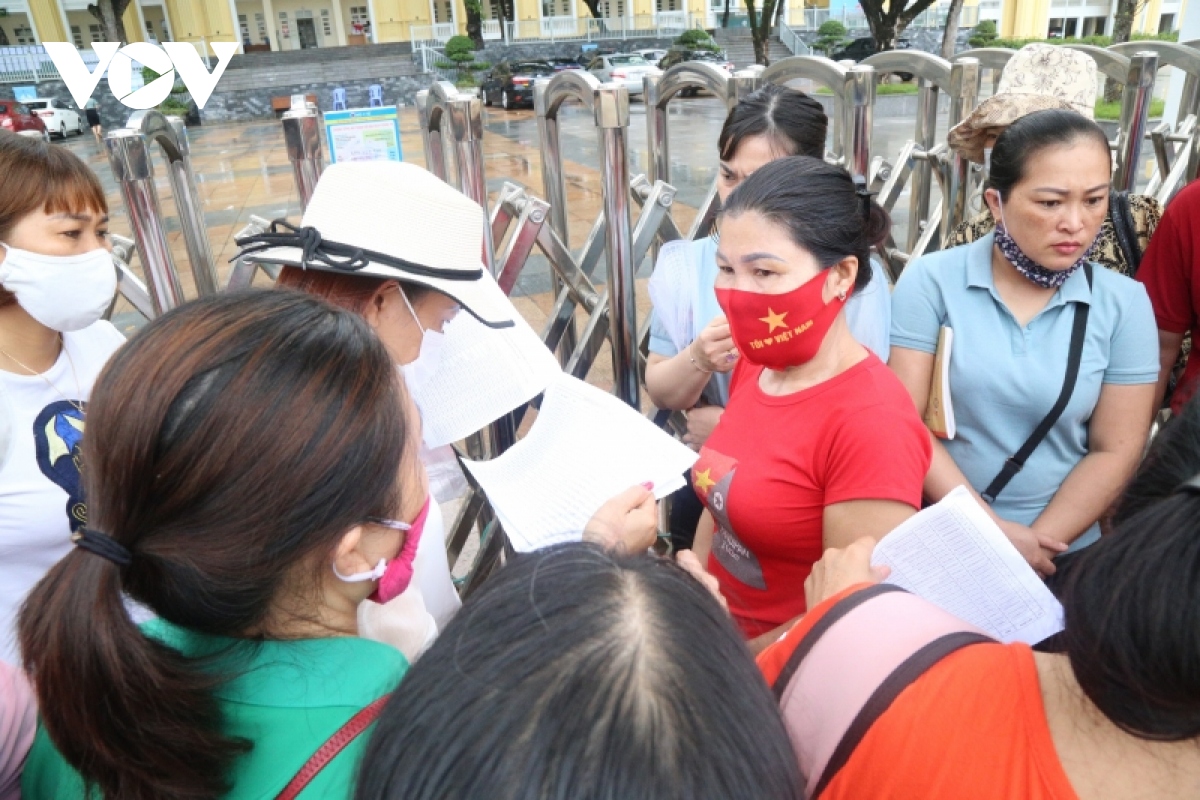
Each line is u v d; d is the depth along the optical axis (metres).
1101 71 2.90
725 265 1.44
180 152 2.10
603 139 2.11
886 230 1.52
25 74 25.95
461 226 1.46
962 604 1.24
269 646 0.87
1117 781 0.73
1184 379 2.10
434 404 1.69
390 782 0.65
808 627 0.94
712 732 0.62
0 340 1.51
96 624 0.77
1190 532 0.67
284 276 1.50
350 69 30.78
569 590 0.70
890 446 1.33
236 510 0.77
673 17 37.97
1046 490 1.81
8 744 0.96
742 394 1.64
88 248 1.50
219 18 35.09
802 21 36.28
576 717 0.61
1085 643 0.70
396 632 1.20
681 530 2.23
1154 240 2.07
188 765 0.78
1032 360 1.75
